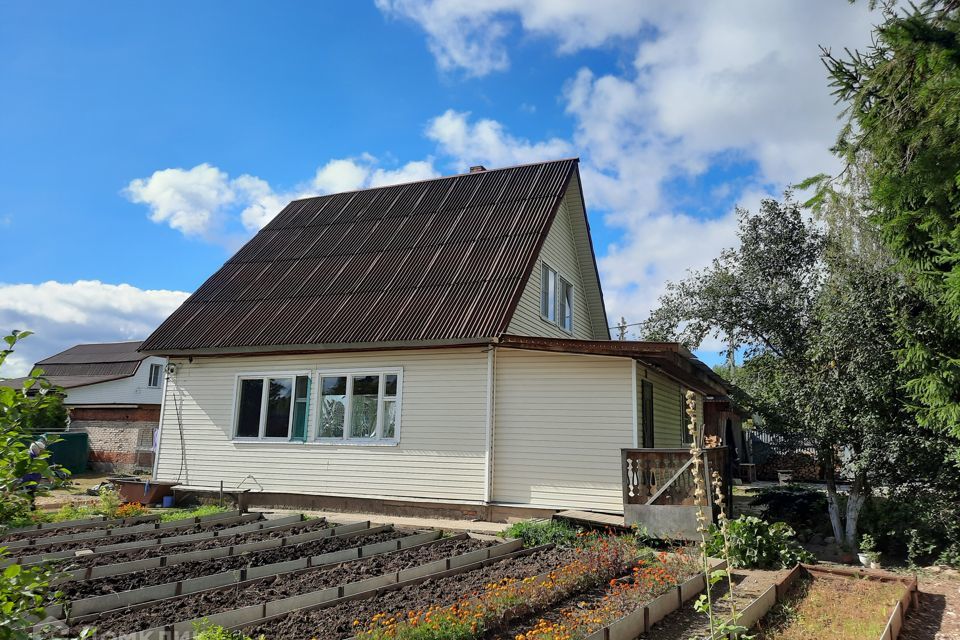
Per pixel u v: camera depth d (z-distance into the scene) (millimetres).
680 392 16844
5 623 2982
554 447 12164
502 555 8977
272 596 6766
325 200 21094
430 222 17625
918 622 7133
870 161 7254
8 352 3305
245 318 15867
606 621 5910
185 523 11602
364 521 11766
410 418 13383
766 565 9195
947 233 6965
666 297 18422
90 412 26125
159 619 5949
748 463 27391
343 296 15523
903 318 9664
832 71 7410
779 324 14820
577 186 18156
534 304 15648
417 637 5152
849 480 11805
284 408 14766
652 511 10141
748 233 16703
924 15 6254
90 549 9188
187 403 15781
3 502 3252
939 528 10039
